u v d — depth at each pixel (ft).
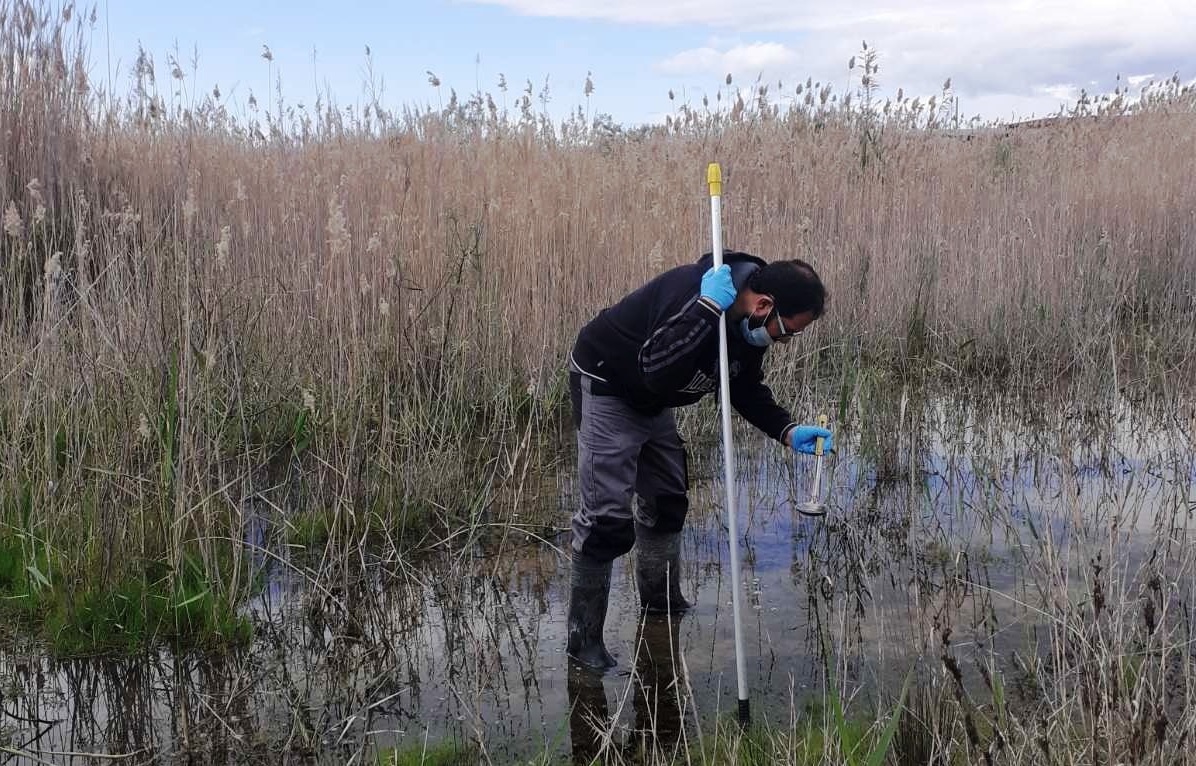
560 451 19.95
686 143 28.89
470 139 24.90
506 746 10.12
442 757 9.91
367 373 17.20
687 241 24.09
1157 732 7.84
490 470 18.67
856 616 12.95
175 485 13.42
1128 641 9.73
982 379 24.82
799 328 10.72
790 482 17.70
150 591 12.79
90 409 14.65
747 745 9.84
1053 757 8.49
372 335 18.52
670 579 13.09
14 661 11.74
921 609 12.55
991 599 13.24
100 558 12.83
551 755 9.95
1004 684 10.83
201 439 14.33
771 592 13.79
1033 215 29.53
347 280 17.97
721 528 16.30
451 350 20.42
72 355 15.15
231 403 16.81
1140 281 30.12
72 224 18.39
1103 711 8.37
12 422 14.84
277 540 15.02
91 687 11.25
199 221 17.74
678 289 10.66
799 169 28.25
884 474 18.49
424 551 15.25
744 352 11.11
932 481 18.10
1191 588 12.34
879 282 27.02
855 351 25.40
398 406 18.43
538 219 22.88
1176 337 26.30
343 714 10.75
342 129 23.91
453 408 19.70
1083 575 13.19
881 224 28.02
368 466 15.83
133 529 13.38
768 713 10.61
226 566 13.69
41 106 21.16
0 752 9.81
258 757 9.89
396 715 10.75
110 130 23.12
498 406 19.90
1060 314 26.13
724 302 10.25
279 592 13.78
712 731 10.35
